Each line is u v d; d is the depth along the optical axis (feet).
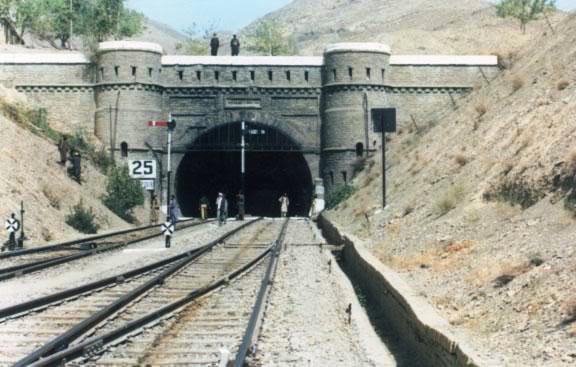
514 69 106.83
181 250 87.04
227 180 246.47
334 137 181.06
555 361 25.98
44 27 285.23
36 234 94.38
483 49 342.03
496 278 39.65
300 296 50.90
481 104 100.58
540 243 42.06
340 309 46.96
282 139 187.93
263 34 338.54
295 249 87.71
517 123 73.36
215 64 183.32
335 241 95.86
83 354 30.91
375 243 72.38
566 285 32.73
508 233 48.37
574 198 45.50
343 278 64.08
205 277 60.49
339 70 181.16
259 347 34.17
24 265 64.18
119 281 56.39
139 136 177.99
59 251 85.61
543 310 31.65
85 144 168.14
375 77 181.27
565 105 62.49
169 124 146.41
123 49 178.50
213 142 188.03
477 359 23.93
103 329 37.58
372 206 107.96
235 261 73.15
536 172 53.57
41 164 120.67
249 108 183.83
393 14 643.45
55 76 181.78
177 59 182.80
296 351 33.94
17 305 41.37
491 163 68.69
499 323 32.35
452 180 77.20
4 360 31.04
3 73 181.78
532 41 125.39
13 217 82.12
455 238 56.13
